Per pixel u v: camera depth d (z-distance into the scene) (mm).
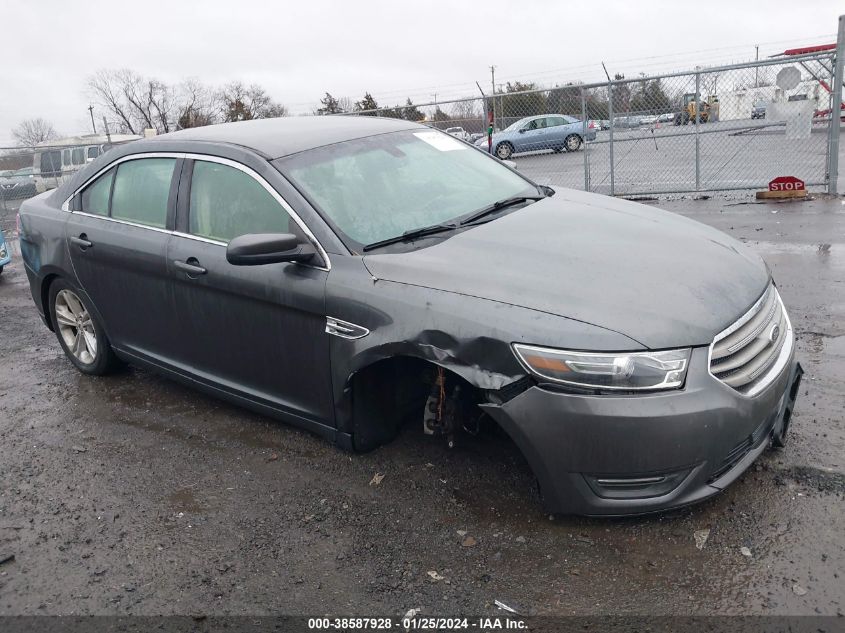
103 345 5039
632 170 12438
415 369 3688
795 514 3092
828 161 10703
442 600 2818
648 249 3387
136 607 2926
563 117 13016
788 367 3254
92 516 3588
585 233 3566
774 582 2736
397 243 3562
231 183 3953
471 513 3320
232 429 4363
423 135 4574
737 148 11594
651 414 2764
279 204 3717
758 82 11188
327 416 3676
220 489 3725
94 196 4805
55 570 3197
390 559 3076
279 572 3061
